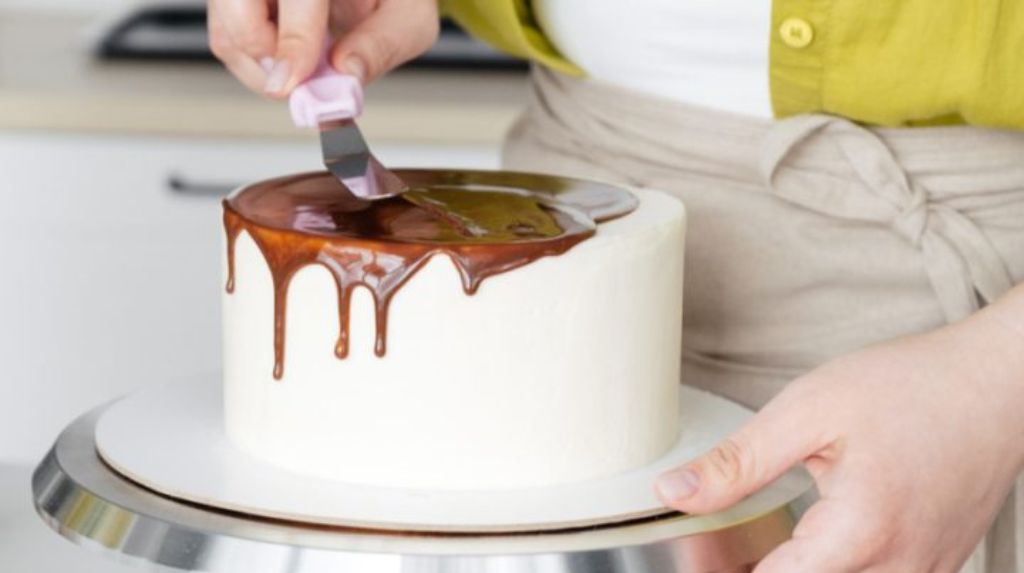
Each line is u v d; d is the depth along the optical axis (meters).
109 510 1.04
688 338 1.24
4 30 2.48
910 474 1.02
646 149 1.22
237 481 1.05
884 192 1.18
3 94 2.04
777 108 1.18
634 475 1.08
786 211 1.20
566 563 0.99
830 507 1.01
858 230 1.19
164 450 1.09
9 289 2.12
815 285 1.20
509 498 1.04
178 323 2.14
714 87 1.19
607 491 1.05
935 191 1.19
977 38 1.13
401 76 2.25
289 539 1.00
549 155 1.27
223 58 1.21
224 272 1.09
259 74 1.20
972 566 1.21
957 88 1.14
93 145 2.07
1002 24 1.12
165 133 2.06
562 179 1.16
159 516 1.02
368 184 1.09
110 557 1.02
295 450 1.07
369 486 1.05
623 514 1.03
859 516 1.01
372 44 1.16
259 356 1.07
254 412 1.08
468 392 1.04
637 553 1.00
